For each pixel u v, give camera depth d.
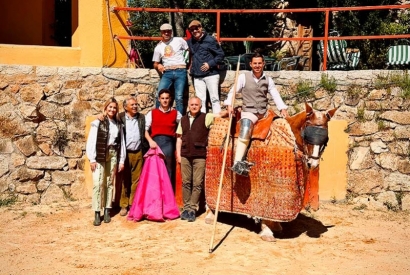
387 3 14.61
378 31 14.12
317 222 8.00
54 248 6.70
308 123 6.71
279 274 5.89
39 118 8.96
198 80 8.70
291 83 9.11
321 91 9.05
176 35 15.61
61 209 8.47
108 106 7.66
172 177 8.46
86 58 9.47
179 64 8.67
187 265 6.10
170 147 8.18
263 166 6.99
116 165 7.82
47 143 8.98
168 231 7.39
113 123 7.74
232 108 6.93
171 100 8.91
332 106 9.04
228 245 6.84
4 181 8.87
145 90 9.12
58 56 9.46
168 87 8.71
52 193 8.95
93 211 8.38
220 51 8.62
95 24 9.37
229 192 7.39
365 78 8.95
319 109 9.05
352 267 6.17
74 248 6.69
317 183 7.29
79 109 9.05
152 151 7.95
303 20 13.61
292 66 11.80
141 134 8.04
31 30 11.65
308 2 14.89
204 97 8.73
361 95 8.98
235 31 16.06
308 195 7.30
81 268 6.02
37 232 7.35
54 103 9.01
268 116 7.09
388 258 6.50
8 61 9.35
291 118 6.94
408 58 10.28
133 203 7.88
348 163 8.98
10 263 6.17
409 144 8.80
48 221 7.85
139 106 9.09
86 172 9.02
